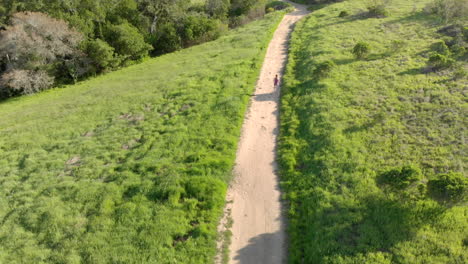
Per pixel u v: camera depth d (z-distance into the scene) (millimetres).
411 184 14664
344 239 13820
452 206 13820
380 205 15008
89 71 44719
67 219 16984
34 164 22562
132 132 25062
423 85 24844
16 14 39500
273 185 18297
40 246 15688
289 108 25844
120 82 38938
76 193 18812
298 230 15164
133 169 20406
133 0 52500
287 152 20609
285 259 14016
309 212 15742
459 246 12703
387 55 31516
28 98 39094
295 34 45062
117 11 49875
